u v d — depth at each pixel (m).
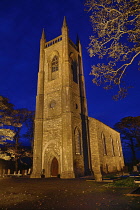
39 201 7.84
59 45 29.09
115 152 35.12
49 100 26.19
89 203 7.11
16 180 18.64
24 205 7.17
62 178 19.42
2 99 25.84
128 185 11.42
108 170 28.52
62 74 26.06
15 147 31.33
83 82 31.05
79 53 33.41
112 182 13.61
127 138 47.59
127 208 6.04
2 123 22.88
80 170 21.95
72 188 11.43
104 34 9.96
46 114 25.58
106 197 8.13
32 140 35.19
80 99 28.81
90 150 26.27
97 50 10.26
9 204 7.44
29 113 35.19
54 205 7.00
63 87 24.84
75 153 22.00
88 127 27.78
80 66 32.41
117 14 9.57
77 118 24.98
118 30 9.50
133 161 44.97
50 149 23.08
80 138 24.39
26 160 40.03
